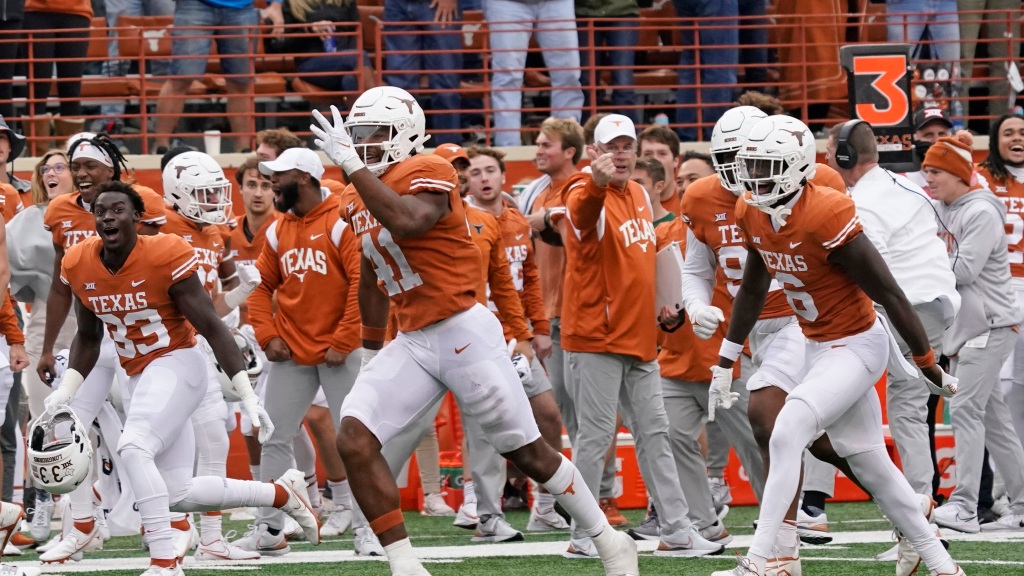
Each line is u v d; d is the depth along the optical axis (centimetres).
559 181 2900
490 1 4434
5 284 2561
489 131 4447
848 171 2525
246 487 2233
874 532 2777
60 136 4403
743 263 2281
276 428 2634
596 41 4662
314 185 2586
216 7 4375
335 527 2989
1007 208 3075
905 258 2464
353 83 4509
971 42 4772
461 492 3347
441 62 4416
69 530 2516
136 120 4672
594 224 2386
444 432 3581
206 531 2514
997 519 3002
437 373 1842
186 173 2548
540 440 1869
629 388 2498
